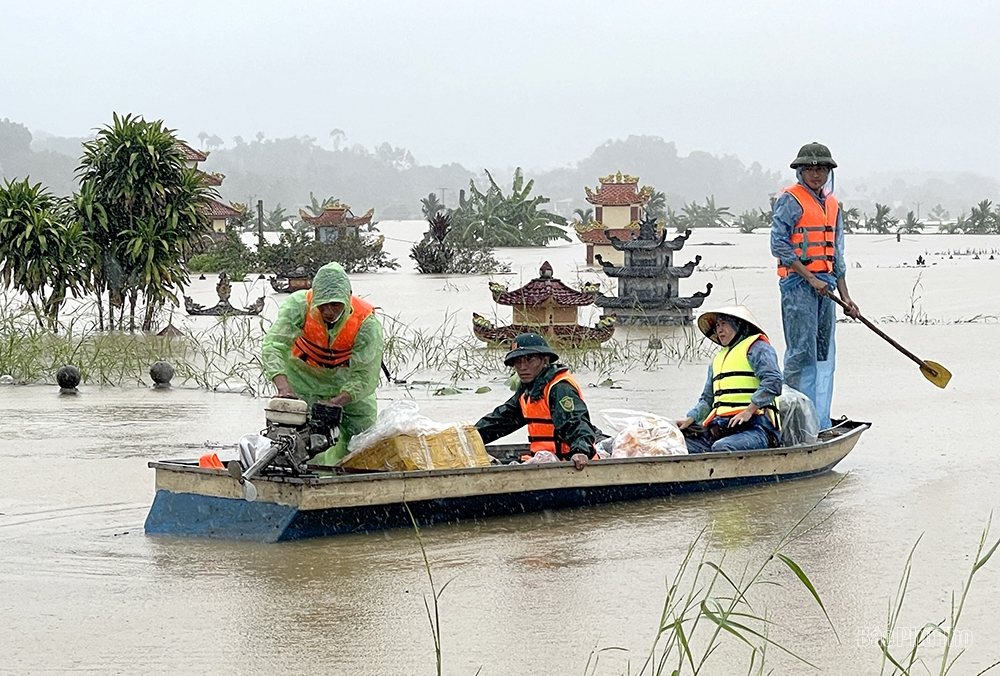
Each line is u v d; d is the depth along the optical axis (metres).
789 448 11.02
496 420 10.50
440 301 33.97
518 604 7.78
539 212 78.06
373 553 8.80
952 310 29.78
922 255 64.62
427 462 9.64
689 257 62.44
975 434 13.48
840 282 12.85
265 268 51.56
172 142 24.66
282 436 8.89
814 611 7.71
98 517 9.80
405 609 7.66
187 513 9.30
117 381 17.70
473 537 9.25
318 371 9.96
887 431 13.67
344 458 9.80
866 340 22.72
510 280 44.28
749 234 104.62
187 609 7.63
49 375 18.00
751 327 11.21
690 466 10.49
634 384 17.27
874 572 8.48
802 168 12.53
